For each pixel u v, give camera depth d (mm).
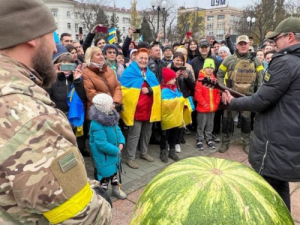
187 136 6051
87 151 4785
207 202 1139
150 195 1280
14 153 886
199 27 45062
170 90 4539
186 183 1229
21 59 1051
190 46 6680
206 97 5086
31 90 984
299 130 2326
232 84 4945
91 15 46438
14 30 997
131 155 4406
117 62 5613
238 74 4855
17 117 904
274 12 30719
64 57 3811
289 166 2379
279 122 2389
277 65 2340
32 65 1094
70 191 960
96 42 6496
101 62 4109
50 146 931
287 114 2357
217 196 1151
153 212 1200
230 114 5047
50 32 1098
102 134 3291
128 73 4352
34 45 1061
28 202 918
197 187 1198
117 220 3016
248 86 4832
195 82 5230
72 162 976
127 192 3604
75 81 3910
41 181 908
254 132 2660
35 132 912
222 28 73062
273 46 7250
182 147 5383
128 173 4184
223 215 1104
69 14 60594
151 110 4391
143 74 4387
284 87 2309
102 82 4055
